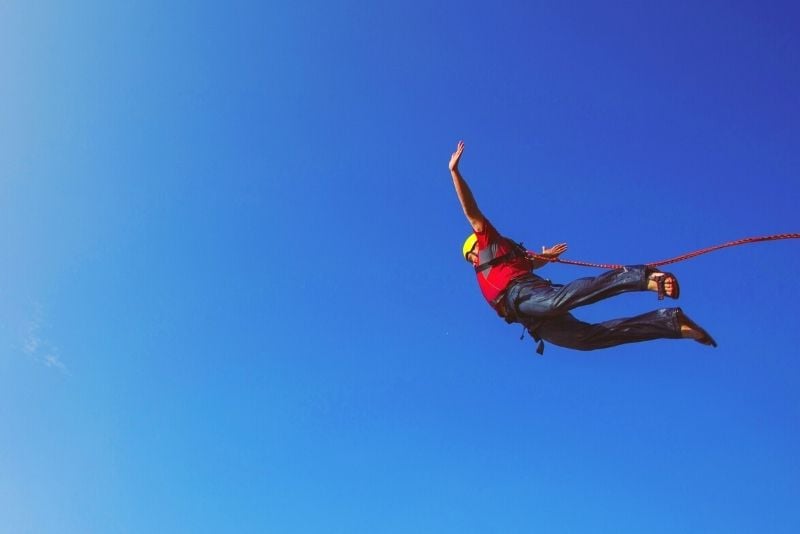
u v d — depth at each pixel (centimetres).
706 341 600
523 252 677
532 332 660
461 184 671
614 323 627
